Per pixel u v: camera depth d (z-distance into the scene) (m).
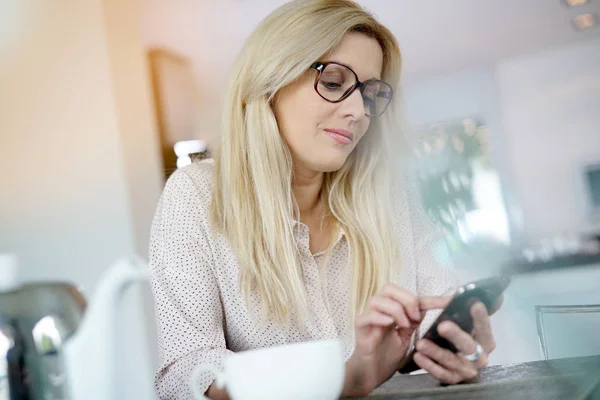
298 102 1.21
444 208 6.64
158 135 3.42
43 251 2.81
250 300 1.23
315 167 1.24
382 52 1.29
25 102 2.85
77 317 0.61
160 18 4.27
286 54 1.19
